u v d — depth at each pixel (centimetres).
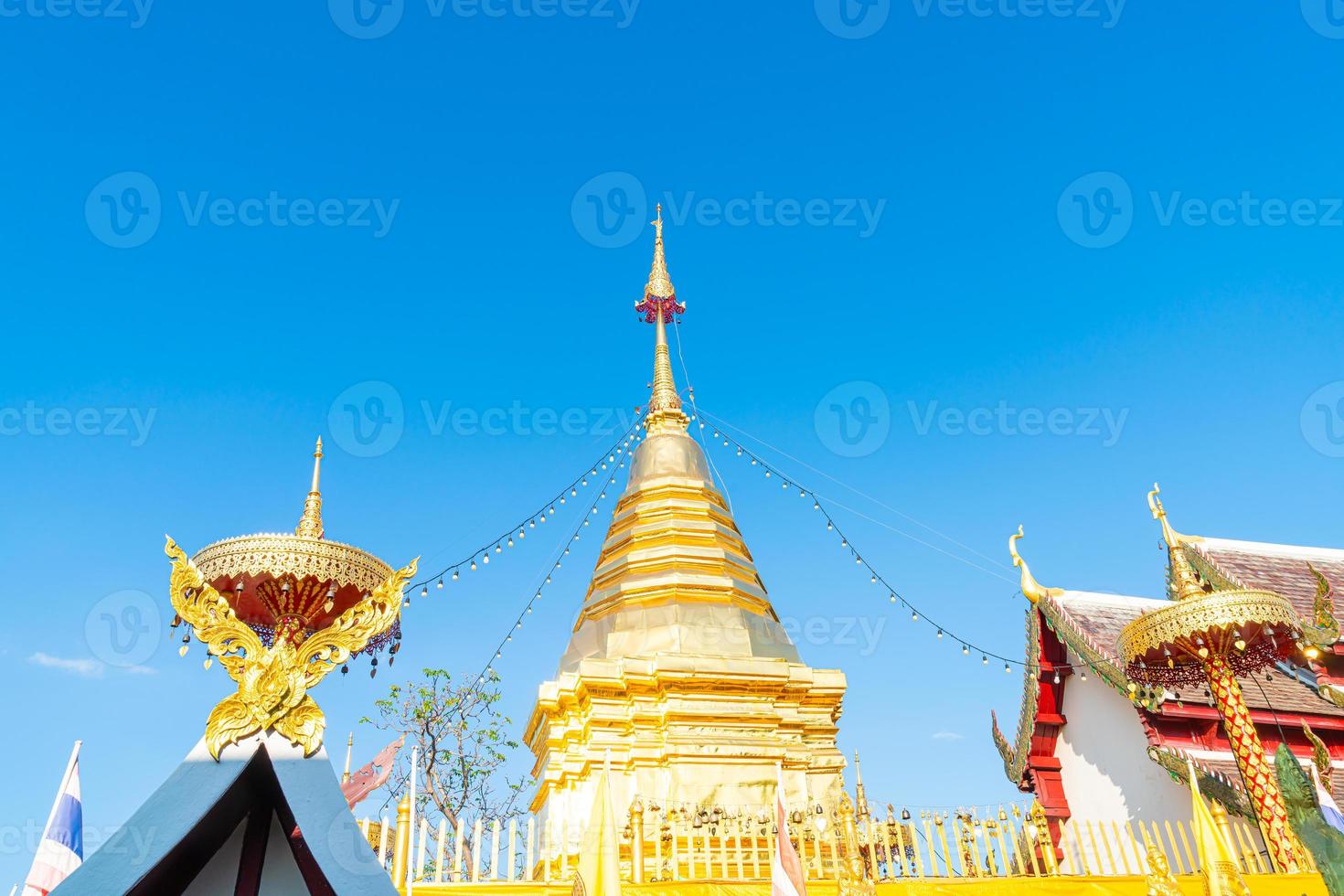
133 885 646
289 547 884
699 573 2498
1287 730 1981
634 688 2145
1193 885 1495
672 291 3306
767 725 2162
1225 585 2195
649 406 3100
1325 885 1352
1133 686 1806
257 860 747
